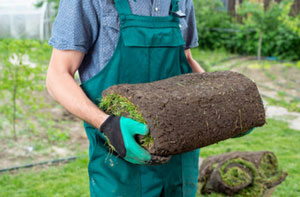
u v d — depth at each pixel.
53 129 5.62
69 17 1.57
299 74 9.44
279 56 11.23
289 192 3.51
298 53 11.16
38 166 4.41
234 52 12.39
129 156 1.43
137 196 1.74
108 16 1.61
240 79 1.68
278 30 11.16
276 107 6.81
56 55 1.61
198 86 1.56
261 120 1.65
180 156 1.85
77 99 1.52
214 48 12.58
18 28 13.64
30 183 3.87
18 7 13.55
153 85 1.56
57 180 3.94
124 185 1.70
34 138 5.31
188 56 2.11
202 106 1.47
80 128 5.76
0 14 13.48
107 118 1.46
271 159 3.52
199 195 3.39
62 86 1.55
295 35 10.83
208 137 1.48
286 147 4.77
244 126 1.59
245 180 3.29
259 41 10.93
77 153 4.76
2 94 5.82
